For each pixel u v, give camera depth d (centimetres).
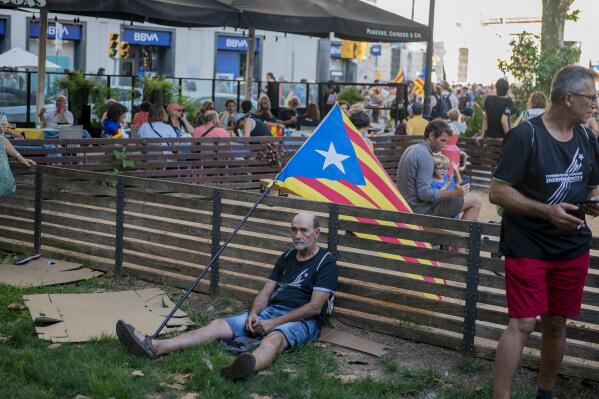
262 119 1588
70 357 506
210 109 1448
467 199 768
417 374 505
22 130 1310
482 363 536
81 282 698
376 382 490
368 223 586
